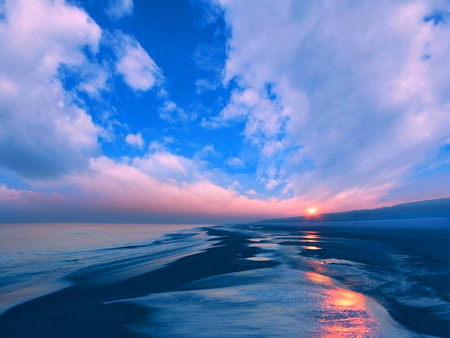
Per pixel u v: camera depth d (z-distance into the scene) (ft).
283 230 242.78
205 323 27.37
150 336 24.62
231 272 52.21
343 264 59.52
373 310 30.91
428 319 28.45
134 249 114.01
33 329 28.43
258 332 24.97
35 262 86.43
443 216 582.35
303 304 32.89
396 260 65.92
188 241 141.79
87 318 30.48
